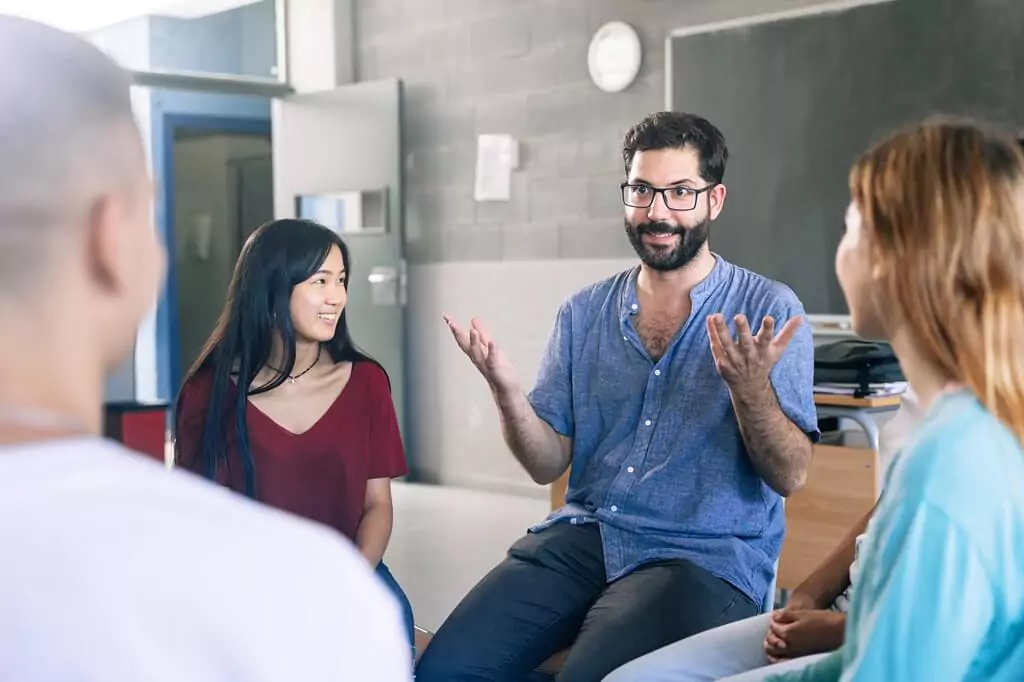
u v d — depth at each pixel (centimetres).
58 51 52
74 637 46
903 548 102
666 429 201
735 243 429
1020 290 110
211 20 620
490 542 441
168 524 49
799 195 408
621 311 212
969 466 103
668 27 459
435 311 564
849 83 391
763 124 417
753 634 168
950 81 366
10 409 51
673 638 177
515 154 522
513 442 211
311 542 53
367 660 51
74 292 53
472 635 190
